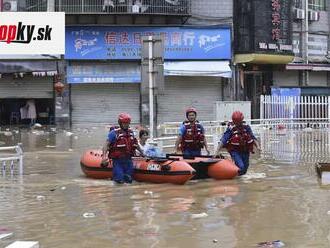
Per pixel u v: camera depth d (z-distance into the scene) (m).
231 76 32.72
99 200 10.20
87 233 7.76
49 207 9.58
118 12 31.03
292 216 8.67
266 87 34.91
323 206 9.43
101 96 32.25
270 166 14.93
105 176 12.80
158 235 7.61
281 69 35.31
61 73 31.47
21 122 32.25
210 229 7.91
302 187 11.47
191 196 10.56
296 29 36.38
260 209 9.25
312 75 36.91
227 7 32.59
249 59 32.88
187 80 32.72
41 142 22.11
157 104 32.31
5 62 30.70
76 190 11.33
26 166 15.22
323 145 20.78
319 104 31.20
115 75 31.80
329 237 7.40
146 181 12.33
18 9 31.98
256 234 7.62
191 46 32.19
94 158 13.06
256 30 33.12
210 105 32.94
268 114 31.44
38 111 32.75
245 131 13.12
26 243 6.61
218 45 32.47
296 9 36.12
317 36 37.28
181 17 32.03
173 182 11.95
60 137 24.41
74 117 32.00
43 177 13.20
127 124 12.25
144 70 15.48
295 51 36.38
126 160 12.30
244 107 29.23
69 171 14.23
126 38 31.80
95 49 31.61
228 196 10.52
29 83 31.95
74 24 31.50
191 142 13.30
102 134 25.94
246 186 11.68
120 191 11.18
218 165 12.60
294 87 34.91
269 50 33.62
